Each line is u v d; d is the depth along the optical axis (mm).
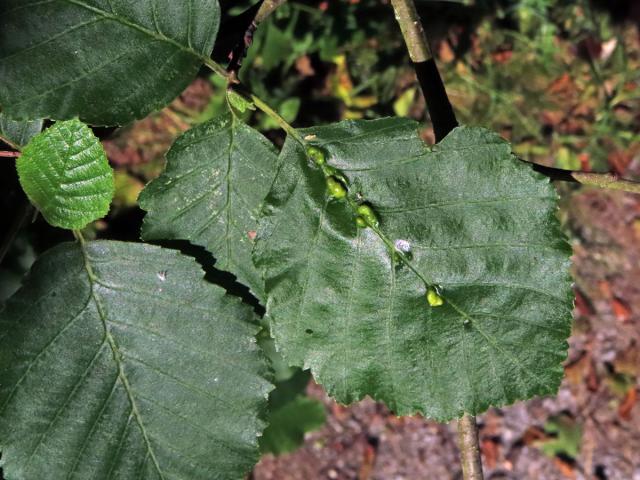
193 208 207
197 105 400
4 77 186
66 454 210
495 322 206
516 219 203
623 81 447
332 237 201
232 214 208
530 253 204
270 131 399
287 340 207
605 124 443
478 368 207
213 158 204
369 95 416
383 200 201
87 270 207
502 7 425
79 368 209
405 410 210
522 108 437
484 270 204
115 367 211
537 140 439
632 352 451
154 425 215
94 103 191
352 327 206
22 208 230
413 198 201
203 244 209
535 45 435
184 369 213
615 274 456
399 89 420
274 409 355
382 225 201
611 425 446
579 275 453
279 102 393
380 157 200
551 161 444
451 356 207
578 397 448
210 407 215
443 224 202
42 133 189
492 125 434
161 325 210
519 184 202
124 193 384
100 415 211
